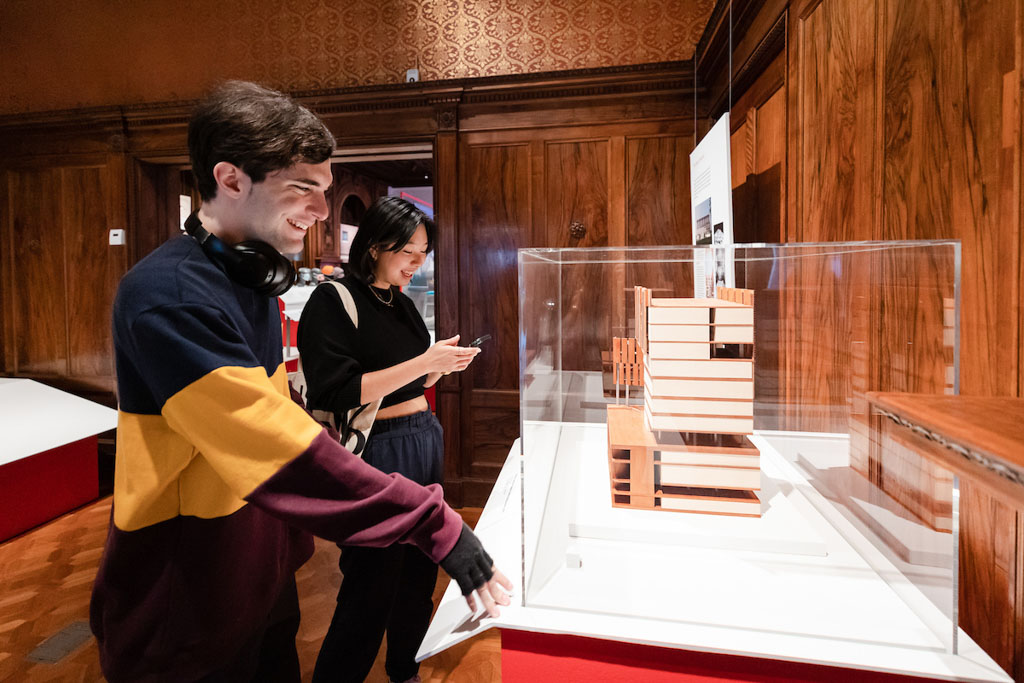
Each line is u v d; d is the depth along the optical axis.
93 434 3.06
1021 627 0.78
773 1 1.93
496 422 3.24
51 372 3.80
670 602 0.70
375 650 1.32
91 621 0.79
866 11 1.31
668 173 3.00
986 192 0.89
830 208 1.51
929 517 0.63
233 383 0.63
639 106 3.01
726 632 0.65
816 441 0.78
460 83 3.10
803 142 1.70
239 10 3.46
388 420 1.36
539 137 3.12
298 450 0.63
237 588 0.78
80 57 3.68
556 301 0.90
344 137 3.32
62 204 3.71
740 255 0.80
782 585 0.72
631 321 0.88
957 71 0.97
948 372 0.64
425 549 0.66
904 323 0.68
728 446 0.80
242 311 0.77
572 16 3.09
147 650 0.75
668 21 3.00
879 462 0.70
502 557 0.82
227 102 0.69
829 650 0.61
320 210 0.76
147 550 0.74
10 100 3.80
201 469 0.74
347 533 0.63
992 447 0.37
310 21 3.38
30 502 2.76
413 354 1.43
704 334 0.79
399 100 3.20
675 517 0.82
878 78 1.25
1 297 3.82
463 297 3.23
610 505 0.83
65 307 3.75
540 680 0.70
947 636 0.61
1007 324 0.84
